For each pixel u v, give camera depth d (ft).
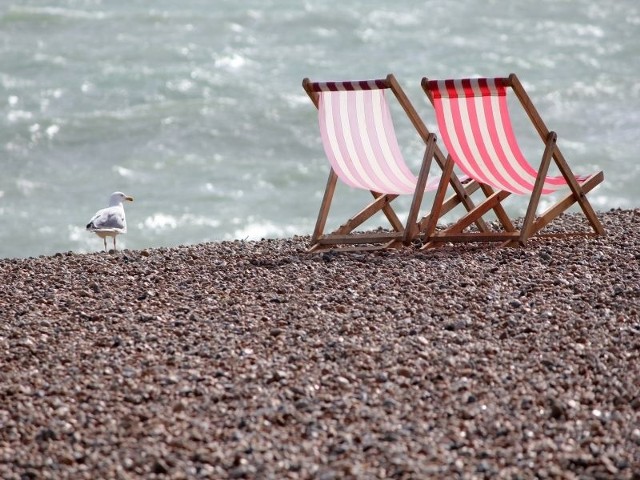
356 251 101.76
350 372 64.90
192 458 53.06
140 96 310.65
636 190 238.48
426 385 62.54
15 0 433.89
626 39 404.57
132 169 254.06
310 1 446.60
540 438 55.16
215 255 103.35
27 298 86.48
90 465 52.80
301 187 244.42
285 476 50.83
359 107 100.07
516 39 402.31
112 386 63.41
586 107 309.22
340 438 55.01
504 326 73.87
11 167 253.03
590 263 91.20
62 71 331.77
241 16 407.03
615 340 69.82
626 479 50.47
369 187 104.63
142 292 87.45
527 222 98.48
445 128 97.86
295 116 291.17
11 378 65.36
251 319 77.00
